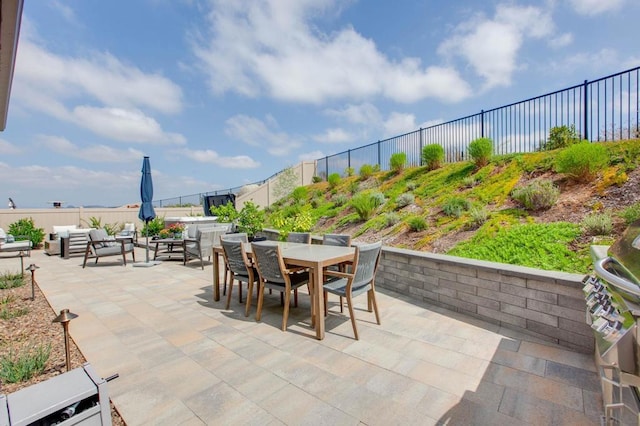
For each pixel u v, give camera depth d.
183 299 4.60
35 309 4.20
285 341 3.12
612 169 5.15
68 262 8.06
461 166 8.44
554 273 3.07
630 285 1.01
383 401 2.14
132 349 2.97
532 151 7.26
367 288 3.45
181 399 2.18
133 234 10.95
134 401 2.16
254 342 3.10
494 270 3.41
